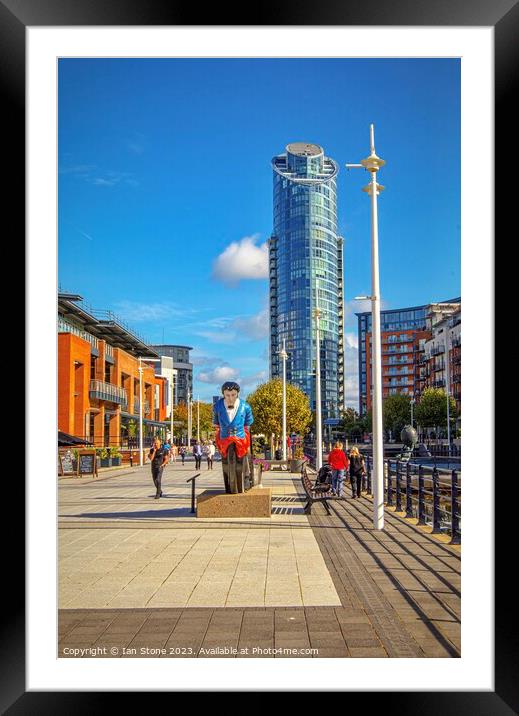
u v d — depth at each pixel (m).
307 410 55.62
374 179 13.38
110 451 42.66
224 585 7.96
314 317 30.70
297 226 146.25
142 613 6.84
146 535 11.80
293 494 20.17
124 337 61.50
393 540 11.16
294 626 6.38
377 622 6.45
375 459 12.59
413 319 146.62
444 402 79.75
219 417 14.39
